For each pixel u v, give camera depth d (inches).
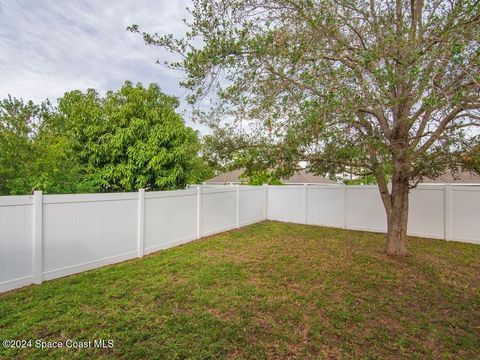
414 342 115.0
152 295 155.0
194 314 134.6
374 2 177.8
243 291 161.9
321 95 145.5
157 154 331.6
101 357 102.7
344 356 105.7
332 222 398.3
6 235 156.9
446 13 146.3
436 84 129.4
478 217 295.7
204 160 218.8
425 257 236.7
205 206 319.9
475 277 190.1
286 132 161.9
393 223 239.8
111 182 332.5
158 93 397.7
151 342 112.0
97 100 382.3
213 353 105.6
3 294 153.3
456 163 184.9
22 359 100.6
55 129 315.3
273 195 463.8
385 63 145.3
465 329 125.3
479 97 126.3
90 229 200.1
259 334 119.0
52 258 178.4
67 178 250.2
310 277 186.1
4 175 221.9
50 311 134.8
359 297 156.7
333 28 147.5
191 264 212.7
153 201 250.1
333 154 197.9
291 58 146.6
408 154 184.2
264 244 283.1
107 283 172.2
